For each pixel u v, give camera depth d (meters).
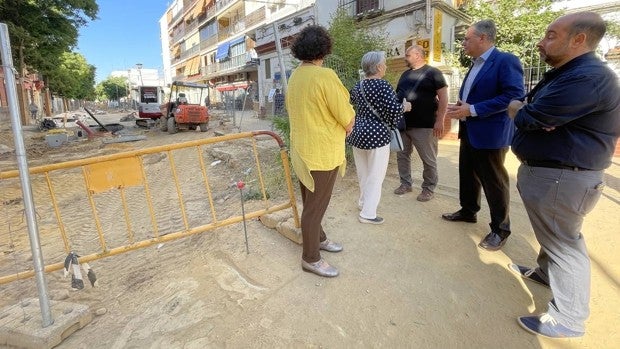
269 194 5.17
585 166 2.04
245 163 7.84
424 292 2.73
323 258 3.21
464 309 2.54
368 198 3.78
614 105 1.95
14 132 2.19
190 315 2.58
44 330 2.40
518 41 10.40
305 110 2.59
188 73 49.19
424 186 4.45
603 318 2.42
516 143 2.36
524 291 2.73
